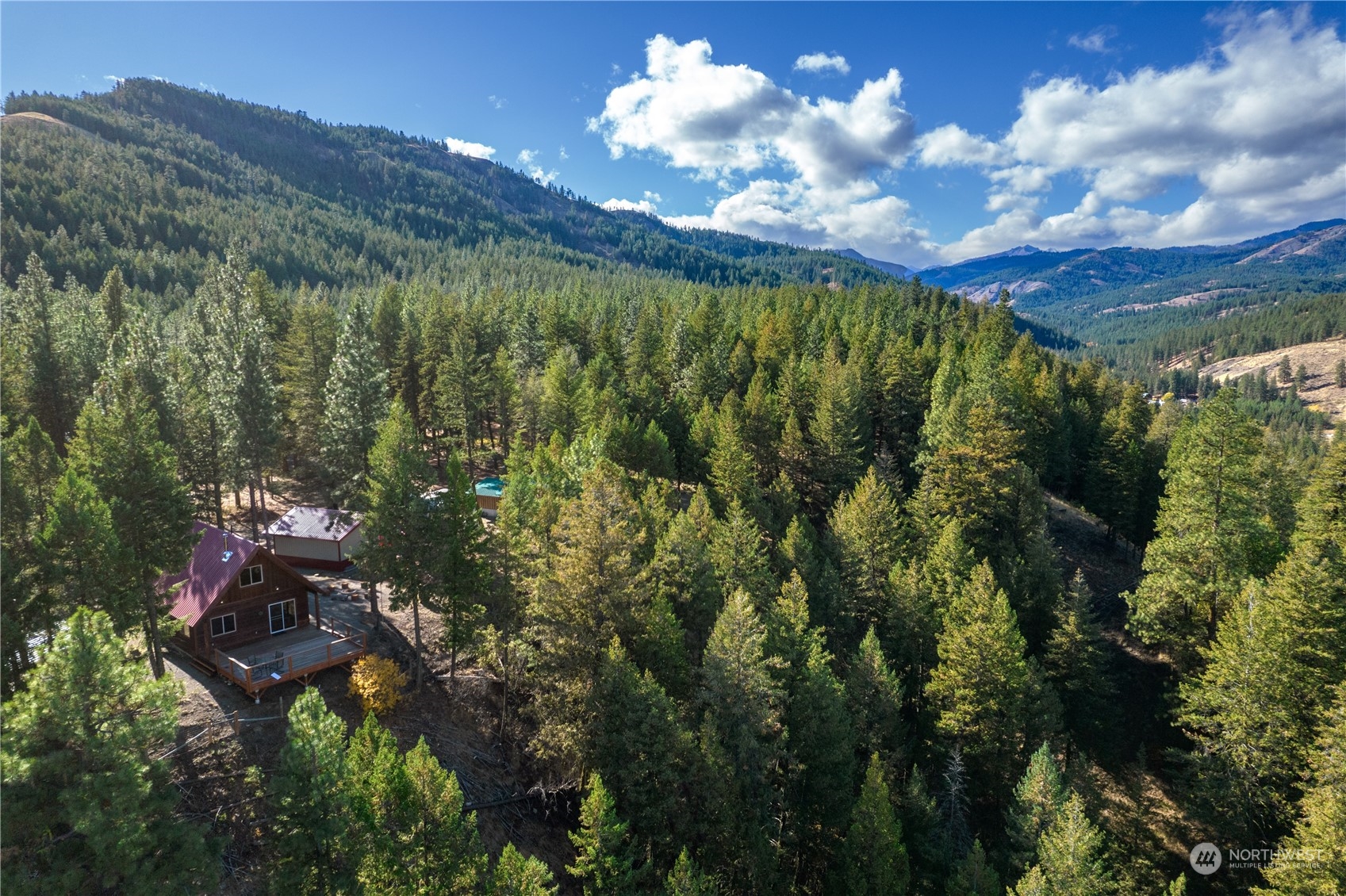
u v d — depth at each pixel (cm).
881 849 2831
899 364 8088
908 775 3925
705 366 8469
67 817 1681
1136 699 5131
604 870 2461
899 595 4481
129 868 1741
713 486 6438
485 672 3850
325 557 5141
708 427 6938
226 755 2864
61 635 1791
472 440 7619
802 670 3566
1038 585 5059
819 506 6862
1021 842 3159
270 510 6212
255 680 3177
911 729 4250
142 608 2875
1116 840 3747
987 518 5806
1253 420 4175
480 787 3250
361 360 5350
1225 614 4172
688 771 2917
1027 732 3891
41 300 6644
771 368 9188
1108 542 7425
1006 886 3262
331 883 2019
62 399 5734
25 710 1708
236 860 2481
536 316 10725
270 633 3725
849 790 3331
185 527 3130
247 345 5203
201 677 3334
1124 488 7250
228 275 8269
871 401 8169
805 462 6956
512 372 8000
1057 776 3234
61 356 5769
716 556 4494
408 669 3756
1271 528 4609
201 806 2628
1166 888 3378
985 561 4262
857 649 4666
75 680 1734
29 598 2502
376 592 4375
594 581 3284
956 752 3584
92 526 2548
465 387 7394
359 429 5094
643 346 9312
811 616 4550
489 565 3631
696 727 3344
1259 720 3294
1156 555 4547
